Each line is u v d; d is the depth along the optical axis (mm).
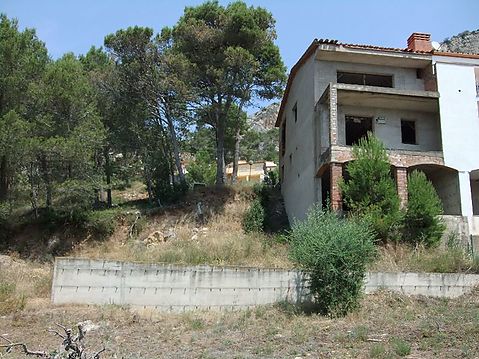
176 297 15922
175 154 33312
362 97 24562
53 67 27906
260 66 33031
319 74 25438
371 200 20641
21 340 11961
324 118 24688
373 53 25172
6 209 27031
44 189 27359
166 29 33406
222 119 33750
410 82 26156
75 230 27906
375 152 21375
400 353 9844
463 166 23984
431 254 19094
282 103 32656
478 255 19062
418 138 25953
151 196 34312
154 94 32750
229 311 15609
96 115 29562
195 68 30828
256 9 33406
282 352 10461
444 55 25375
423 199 20719
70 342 6340
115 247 26797
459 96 24844
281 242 22766
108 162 34719
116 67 32812
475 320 12406
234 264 19203
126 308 15156
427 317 13336
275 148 66062
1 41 25984
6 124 24109
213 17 32562
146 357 10297
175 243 24344
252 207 28359
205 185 33000
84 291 15453
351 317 13812
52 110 27359
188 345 11383
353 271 14703
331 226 15352
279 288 16516
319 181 24250
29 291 16656
